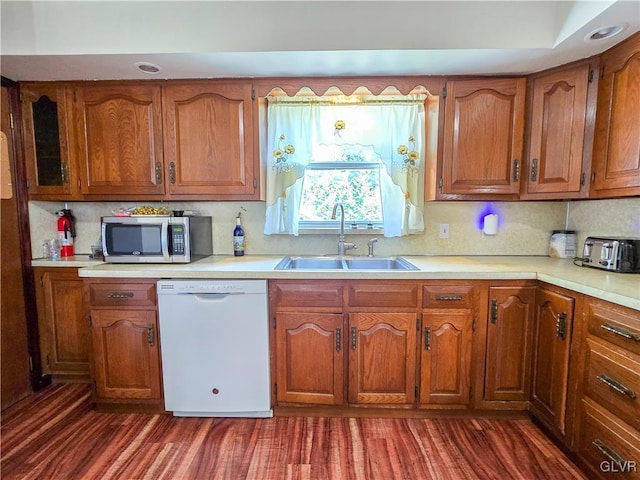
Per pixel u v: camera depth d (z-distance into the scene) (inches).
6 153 84.5
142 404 80.3
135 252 83.7
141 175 86.8
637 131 63.3
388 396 77.0
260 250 100.2
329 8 67.7
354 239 99.7
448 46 68.0
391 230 93.3
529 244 97.7
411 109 90.4
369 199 100.7
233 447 69.4
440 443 70.3
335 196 100.7
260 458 66.3
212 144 85.7
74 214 100.7
